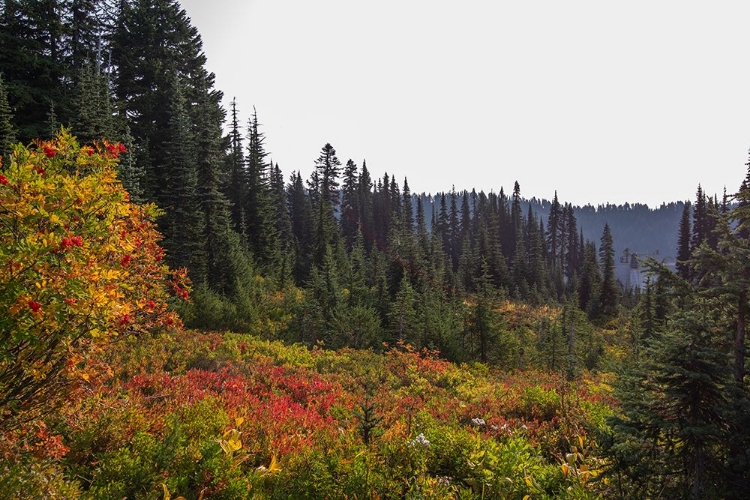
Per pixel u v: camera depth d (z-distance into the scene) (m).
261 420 8.86
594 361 29.97
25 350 4.49
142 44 41.88
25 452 4.58
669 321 6.15
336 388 13.98
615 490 6.20
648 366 6.07
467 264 63.38
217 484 5.80
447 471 7.25
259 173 44.41
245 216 40.41
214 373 13.16
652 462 6.01
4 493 3.93
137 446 6.03
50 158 5.12
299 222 67.25
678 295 6.87
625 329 39.66
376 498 5.84
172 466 6.02
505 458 7.16
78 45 34.97
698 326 5.78
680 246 63.81
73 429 5.96
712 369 5.57
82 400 6.05
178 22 45.03
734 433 5.54
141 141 34.59
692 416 5.73
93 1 36.50
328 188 68.50
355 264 43.03
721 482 5.64
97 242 5.09
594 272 65.38
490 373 22.52
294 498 5.98
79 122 21.92
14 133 21.16
